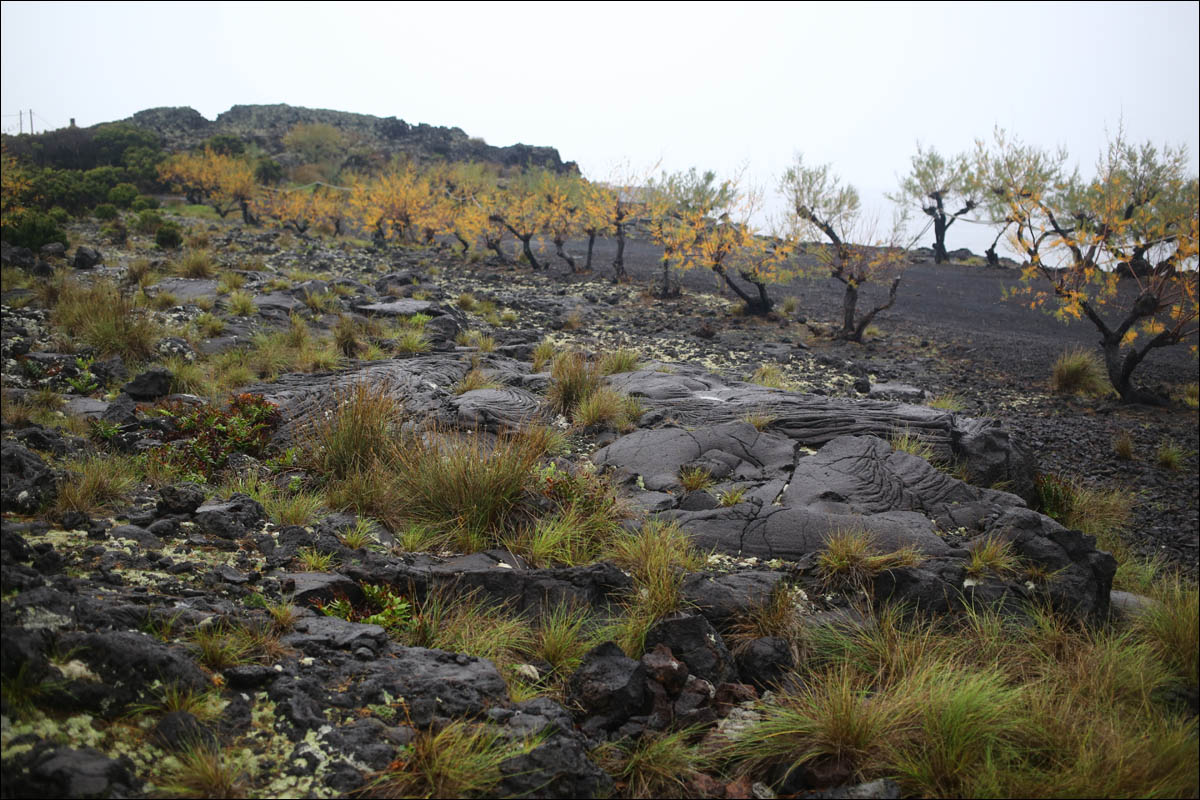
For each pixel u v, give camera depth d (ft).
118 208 114.42
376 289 62.44
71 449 20.99
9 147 163.84
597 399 29.96
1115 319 72.13
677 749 12.69
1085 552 19.45
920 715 13.52
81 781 9.16
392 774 10.80
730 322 63.77
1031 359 56.34
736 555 20.11
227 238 84.48
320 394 29.25
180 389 29.71
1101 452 38.55
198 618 13.12
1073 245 51.88
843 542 19.12
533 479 21.91
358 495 20.47
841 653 16.34
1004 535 20.08
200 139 212.43
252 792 10.11
